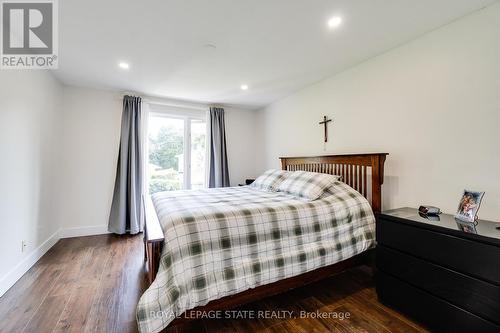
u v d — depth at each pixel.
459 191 1.79
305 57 2.43
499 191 1.59
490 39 1.63
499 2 1.58
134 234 3.47
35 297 1.83
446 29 1.86
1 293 1.84
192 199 2.24
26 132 2.25
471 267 1.29
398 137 2.20
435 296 1.46
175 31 1.95
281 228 1.71
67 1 1.58
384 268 1.78
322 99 3.10
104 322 1.55
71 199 3.34
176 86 3.33
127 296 1.86
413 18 1.78
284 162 3.60
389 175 2.28
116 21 1.81
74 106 3.34
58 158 3.16
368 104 2.48
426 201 1.99
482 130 1.67
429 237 1.49
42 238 2.66
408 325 1.55
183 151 4.20
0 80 1.83
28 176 2.30
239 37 2.05
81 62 2.56
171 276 1.28
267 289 1.61
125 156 3.48
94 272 2.26
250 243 1.58
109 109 3.54
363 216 2.07
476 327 1.27
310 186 2.27
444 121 1.87
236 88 3.42
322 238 1.84
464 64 1.76
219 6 1.63
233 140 4.57
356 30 1.94
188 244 1.39
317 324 1.56
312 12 1.70
